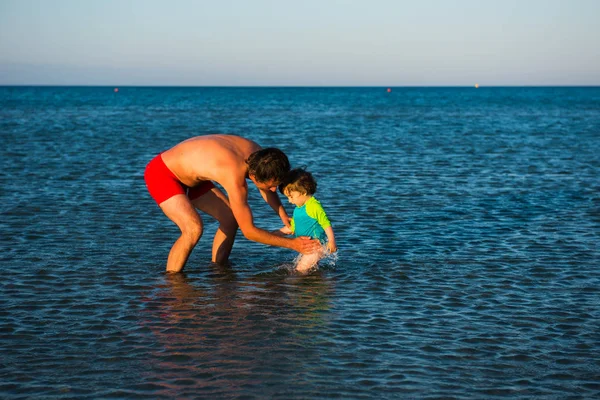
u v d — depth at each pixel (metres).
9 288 6.54
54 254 7.92
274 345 5.12
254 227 6.90
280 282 6.87
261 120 41.44
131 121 38.44
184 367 4.71
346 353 4.98
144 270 7.29
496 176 15.21
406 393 4.35
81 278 6.93
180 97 115.12
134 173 15.21
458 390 4.40
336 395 4.30
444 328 5.53
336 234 9.19
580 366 4.80
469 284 6.80
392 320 5.71
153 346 5.10
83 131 29.06
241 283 6.83
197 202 7.53
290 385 4.44
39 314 5.80
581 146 22.88
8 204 11.09
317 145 23.48
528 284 6.81
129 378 4.54
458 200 11.95
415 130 31.78
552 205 11.45
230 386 4.41
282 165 6.76
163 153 7.25
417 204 11.52
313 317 5.78
